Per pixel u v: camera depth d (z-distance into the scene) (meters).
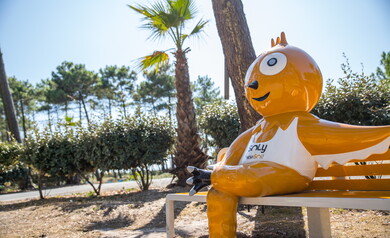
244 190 2.44
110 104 41.34
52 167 10.44
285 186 2.49
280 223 4.32
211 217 2.65
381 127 2.29
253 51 6.00
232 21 5.94
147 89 35.94
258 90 2.89
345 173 3.12
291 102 2.79
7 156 14.00
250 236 3.86
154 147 9.85
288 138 2.61
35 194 13.77
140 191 9.81
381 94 6.06
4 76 18.80
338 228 3.83
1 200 11.83
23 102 38.06
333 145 2.47
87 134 10.08
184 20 9.57
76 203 8.30
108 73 38.66
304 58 2.88
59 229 5.30
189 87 9.47
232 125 9.16
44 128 10.58
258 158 2.65
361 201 1.97
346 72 6.45
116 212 6.39
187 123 9.29
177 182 9.44
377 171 2.94
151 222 5.36
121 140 9.59
